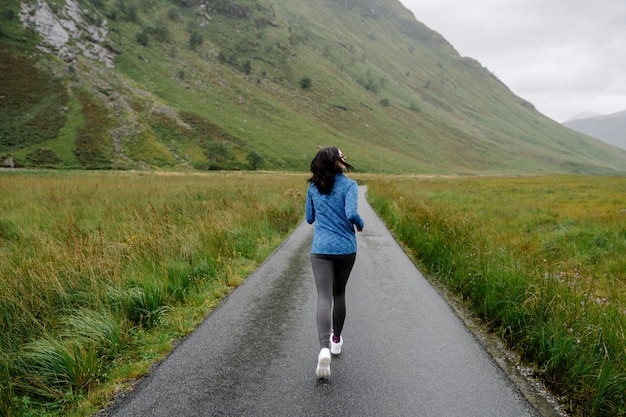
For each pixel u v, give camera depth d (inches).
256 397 108.6
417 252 306.2
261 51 6939.0
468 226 316.8
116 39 5182.1
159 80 4734.3
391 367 128.1
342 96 6560.0
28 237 294.4
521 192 1032.2
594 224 430.0
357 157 4434.1
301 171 3617.1
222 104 4781.0
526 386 118.7
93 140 2982.3
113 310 163.9
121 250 233.3
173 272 211.9
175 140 3412.9
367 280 236.7
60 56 4128.9
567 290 166.4
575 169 6948.8
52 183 917.2
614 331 132.2
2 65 3516.2
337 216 124.6
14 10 4315.9
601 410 106.4
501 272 193.0
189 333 154.6
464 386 117.2
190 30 6663.4
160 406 104.5
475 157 6274.6
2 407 102.2
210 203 476.7
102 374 122.2
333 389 113.7
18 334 139.3
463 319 173.9
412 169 4645.7
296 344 144.3
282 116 5137.8
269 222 414.9
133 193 666.8
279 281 229.6
